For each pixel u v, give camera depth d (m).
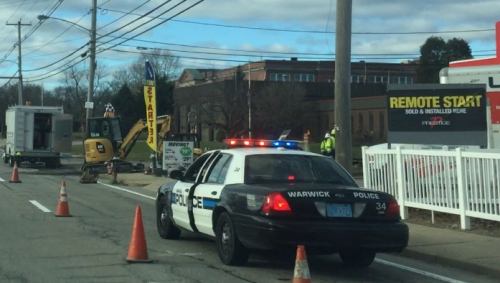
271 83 57.41
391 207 8.47
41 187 22.67
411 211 14.45
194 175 10.68
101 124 31.95
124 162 30.77
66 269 8.80
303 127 61.09
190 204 10.05
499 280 8.76
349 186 8.91
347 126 14.29
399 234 8.32
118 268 8.90
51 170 34.34
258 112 54.25
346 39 14.27
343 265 9.58
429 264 9.83
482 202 11.75
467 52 78.62
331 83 69.12
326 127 59.72
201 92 61.12
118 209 16.30
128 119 76.56
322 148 27.39
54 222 13.50
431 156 12.80
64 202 14.56
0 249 10.27
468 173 12.00
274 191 8.16
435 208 12.76
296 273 6.79
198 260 9.53
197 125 65.31
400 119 15.00
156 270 8.79
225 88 55.31
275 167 9.14
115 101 78.50
